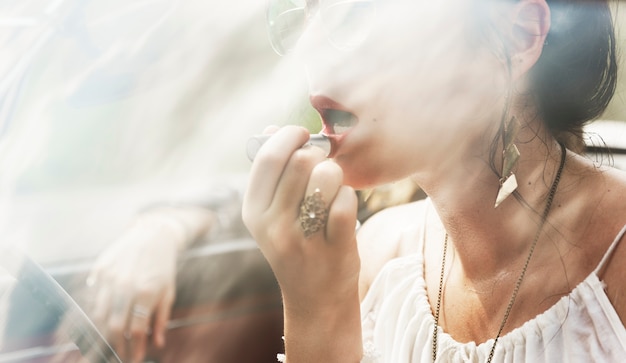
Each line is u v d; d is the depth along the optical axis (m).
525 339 1.27
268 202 1.19
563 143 1.37
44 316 1.30
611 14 1.35
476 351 1.34
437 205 1.37
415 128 1.21
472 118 1.23
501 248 1.34
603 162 1.40
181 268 1.69
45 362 1.30
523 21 1.23
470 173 1.29
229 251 1.75
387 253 1.64
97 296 1.61
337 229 1.15
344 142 1.22
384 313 1.52
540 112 1.33
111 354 1.23
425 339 1.44
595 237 1.25
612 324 1.19
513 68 1.24
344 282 1.23
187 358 1.70
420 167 1.25
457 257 1.44
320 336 1.28
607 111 1.77
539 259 1.30
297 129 1.19
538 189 1.31
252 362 1.81
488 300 1.36
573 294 1.23
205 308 1.72
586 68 1.32
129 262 1.65
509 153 1.25
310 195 1.15
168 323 1.67
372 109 1.19
